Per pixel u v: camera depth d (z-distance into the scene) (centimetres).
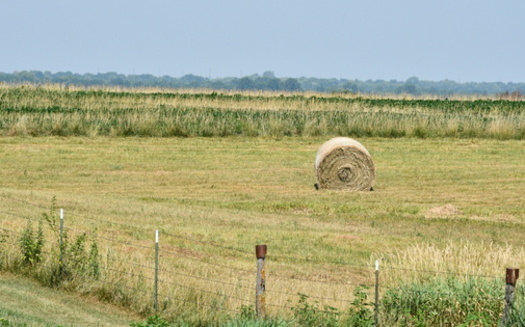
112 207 4338
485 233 4062
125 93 11550
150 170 5988
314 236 3822
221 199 4994
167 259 3070
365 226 4178
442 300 2352
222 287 2598
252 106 10425
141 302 2483
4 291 2527
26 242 2838
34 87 11481
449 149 7394
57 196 4603
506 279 2108
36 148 6588
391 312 2336
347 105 10656
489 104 11781
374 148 7344
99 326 2269
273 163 6488
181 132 7700
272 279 2898
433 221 4384
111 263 2745
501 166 6588
